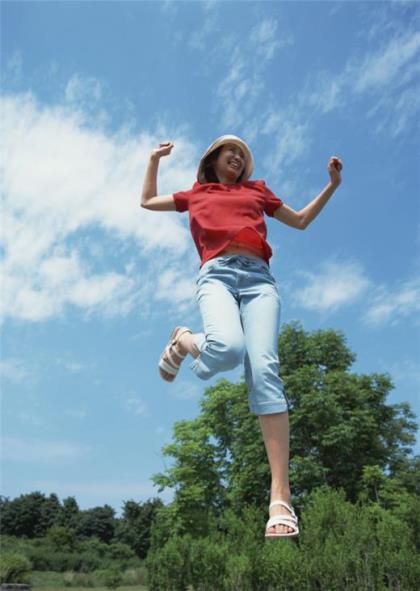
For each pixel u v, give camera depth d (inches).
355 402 845.8
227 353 82.4
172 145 114.0
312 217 108.3
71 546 2679.6
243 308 92.1
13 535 3006.9
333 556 536.4
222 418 903.1
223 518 729.0
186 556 649.0
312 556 553.3
